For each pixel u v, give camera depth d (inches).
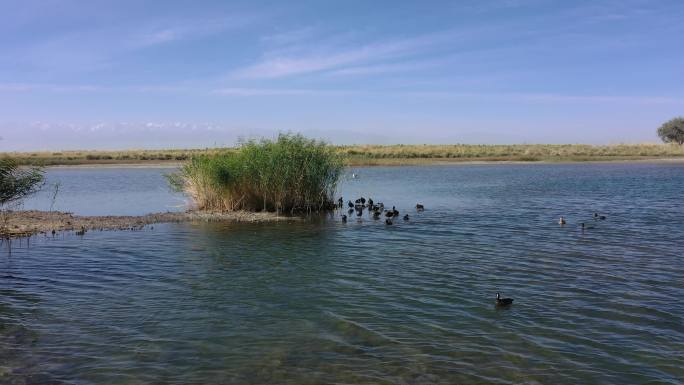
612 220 1062.4
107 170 3056.1
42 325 464.4
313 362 383.9
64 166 3341.5
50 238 885.2
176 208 1318.9
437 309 500.7
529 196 1562.5
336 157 1309.1
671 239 850.1
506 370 369.1
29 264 693.9
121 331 449.4
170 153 4234.7
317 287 579.8
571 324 458.6
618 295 542.3
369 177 2432.3
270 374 364.8
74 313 496.1
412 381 352.5
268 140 1249.4
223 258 730.2
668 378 358.0
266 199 1232.2
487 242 840.9
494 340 423.2
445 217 1129.4
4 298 543.2
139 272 652.7
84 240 866.8
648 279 603.5
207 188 1241.4
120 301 533.0
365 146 5467.5
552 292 554.9
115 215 1192.2
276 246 815.7
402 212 1219.9
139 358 393.7
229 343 421.1
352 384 348.5
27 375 366.0
